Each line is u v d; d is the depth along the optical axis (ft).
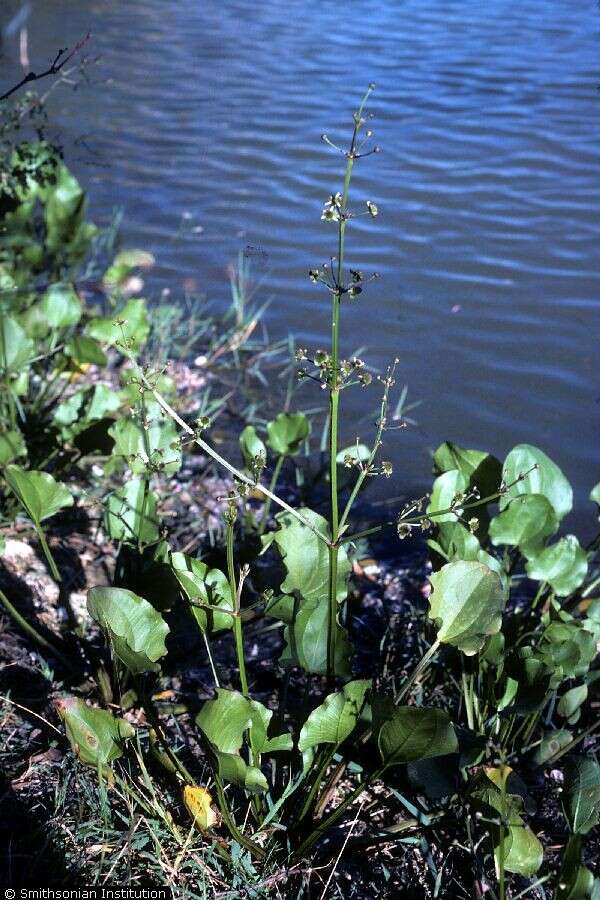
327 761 2.95
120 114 9.58
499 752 3.25
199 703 3.50
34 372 5.16
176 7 13.79
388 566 4.37
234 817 3.07
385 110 9.93
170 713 3.43
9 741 3.25
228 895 2.86
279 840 3.03
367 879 2.99
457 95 10.41
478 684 3.38
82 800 3.01
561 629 3.28
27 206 5.92
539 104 10.14
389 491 4.88
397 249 7.13
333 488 2.85
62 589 3.57
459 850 3.05
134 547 3.61
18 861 2.90
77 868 2.88
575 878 2.64
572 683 3.53
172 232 7.32
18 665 3.54
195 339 5.92
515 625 3.59
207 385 5.57
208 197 7.90
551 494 3.56
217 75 10.91
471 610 2.98
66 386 4.82
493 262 6.96
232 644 3.81
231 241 7.20
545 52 11.89
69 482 4.53
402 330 6.13
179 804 3.08
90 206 7.63
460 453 3.59
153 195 7.89
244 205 7.79
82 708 2.86
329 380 2.80
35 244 6.03
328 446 5.16
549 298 6.51
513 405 5.46
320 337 6.06
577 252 7.13
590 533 4.65
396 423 5.32
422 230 7.42
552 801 3.24
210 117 9.62
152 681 3.48
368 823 3.13
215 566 3.72
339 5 14.19
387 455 5.09
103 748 2.89
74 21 12.67
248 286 6.61
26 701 3.41
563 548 3.48
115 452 3.92
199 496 4.67
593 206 7.89
